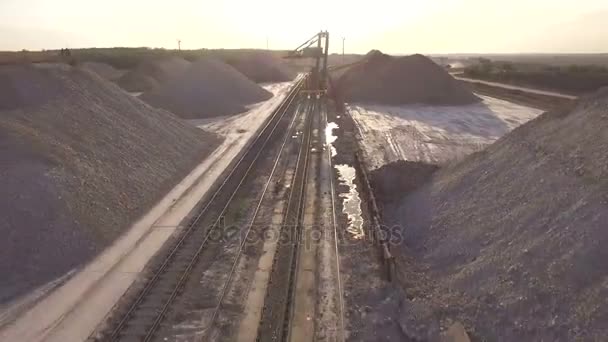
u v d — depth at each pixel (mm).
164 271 12961
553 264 9609
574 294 8758
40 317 10852
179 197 18875
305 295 11773
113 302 11477
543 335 8516
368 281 12242
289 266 13094
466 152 26156
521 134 16094
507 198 13133
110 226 15180
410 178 18797
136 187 18109
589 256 9227
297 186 20344
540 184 12500
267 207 17953
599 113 13633
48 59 27844
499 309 9570
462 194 15211
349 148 27391
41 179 14625
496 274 10492
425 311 10469
